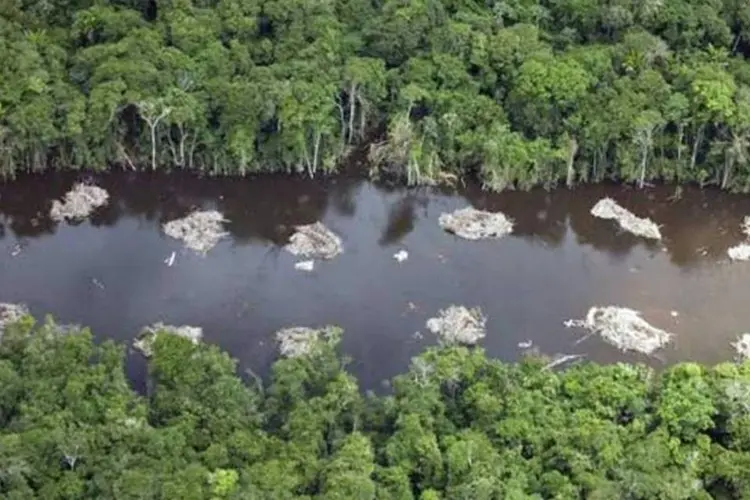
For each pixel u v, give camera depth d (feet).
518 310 330.34
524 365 285.43
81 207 353.10
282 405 271.69
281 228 353.92
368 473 245.04
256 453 249.96
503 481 249.34
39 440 244.63
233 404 263.70
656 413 271.69
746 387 270.87
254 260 341.62
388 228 357.20
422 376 276.62
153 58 362.12
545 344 319.27
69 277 330.75
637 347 319.27
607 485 246.06
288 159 364.58
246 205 360.28
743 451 263.90
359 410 270.05
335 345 305.73
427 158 365.20
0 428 257.55
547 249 353.72
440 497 247.50
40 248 340.39
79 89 362.53
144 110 349.20
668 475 251.19
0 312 315.37
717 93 361.71
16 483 236.63
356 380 294.05
